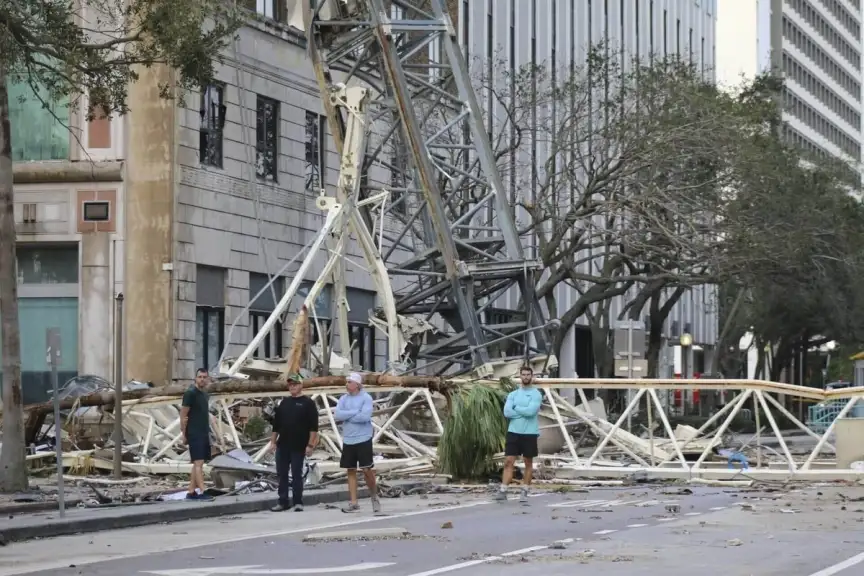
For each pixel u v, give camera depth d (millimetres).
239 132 118812
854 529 51781
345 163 96500
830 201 178375
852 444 81375
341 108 102875
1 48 68625
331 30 104562
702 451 87125
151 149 108875
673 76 141250
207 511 59812
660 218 129000
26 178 109562
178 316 109250
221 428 81312
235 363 87750
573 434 94438
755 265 141250
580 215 127188
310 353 93000
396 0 108438
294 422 61750
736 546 45594
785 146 168375
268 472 71438
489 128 159000
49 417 84812
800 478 78688
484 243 105938
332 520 57031
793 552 43969
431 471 79250
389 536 49094
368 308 141875
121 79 76500
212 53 77312
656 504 64125
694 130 129250
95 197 109438
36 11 75188
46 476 78375
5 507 58250
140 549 46594
